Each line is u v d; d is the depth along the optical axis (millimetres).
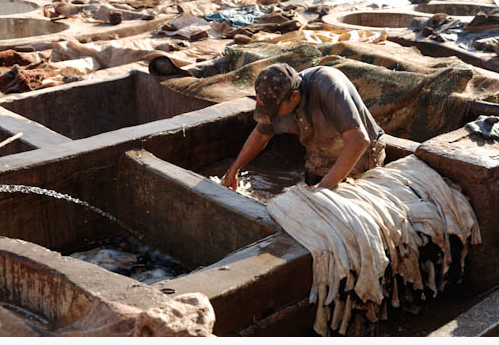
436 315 4094
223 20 12680
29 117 6973
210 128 5816
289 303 3586
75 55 9914
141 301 2887
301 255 3580
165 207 4887
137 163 5023
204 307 2703
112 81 7594
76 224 5129
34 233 4883
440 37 10664
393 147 5047
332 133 4305
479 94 6539
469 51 10273
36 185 4770
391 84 6355
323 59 7074
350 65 6652
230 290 3230
